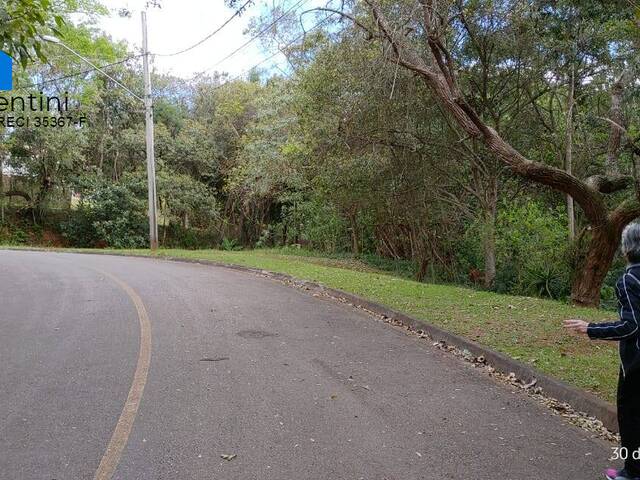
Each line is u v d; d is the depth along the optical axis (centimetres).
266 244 3594
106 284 1361
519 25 1410
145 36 2333
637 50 1224
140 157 3675
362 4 1382
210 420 513
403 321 984
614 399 557
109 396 573
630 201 1161
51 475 407
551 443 482
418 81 1462
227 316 993
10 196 3559
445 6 1193
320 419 521
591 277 1233
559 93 1803
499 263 1911
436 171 1794
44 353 732
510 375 673
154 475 409
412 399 585
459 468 430
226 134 3609
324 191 2136
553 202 1992
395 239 2558
